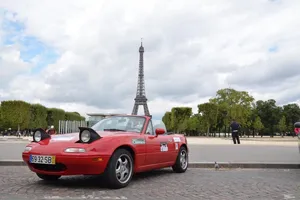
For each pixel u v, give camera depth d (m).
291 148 21.34
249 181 8.37
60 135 7.46
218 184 7.84
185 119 74.00
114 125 8.45
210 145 24.05
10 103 52.69
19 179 8.12
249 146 23.36
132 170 7.40
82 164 6.45
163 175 9.26
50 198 5.94
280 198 6.33
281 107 109.06
